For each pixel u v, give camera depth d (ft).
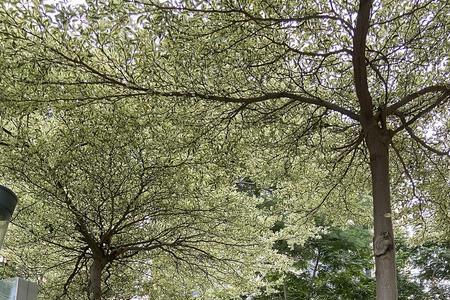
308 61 22.17
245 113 23.85
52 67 19.62
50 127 26.94
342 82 24.22
